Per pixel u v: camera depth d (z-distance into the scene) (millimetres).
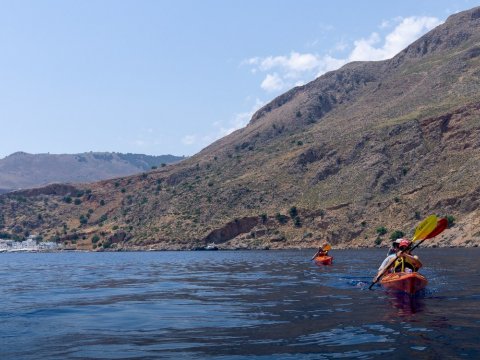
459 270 29906
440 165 107000
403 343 10562
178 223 130125
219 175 153500
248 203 125875
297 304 16406
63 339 11688
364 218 104875
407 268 20516
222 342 11062
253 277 28984
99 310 16094
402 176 110500
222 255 78188
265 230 115250
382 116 147750
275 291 20578
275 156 148250
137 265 51031
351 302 16547
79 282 28516
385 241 96188
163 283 26578
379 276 20797
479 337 10977
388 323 12734
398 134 120125
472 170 98812
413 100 148750
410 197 102938
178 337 11695
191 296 19688
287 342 10898
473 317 13359
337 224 106438
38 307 16984
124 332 12398
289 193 123500
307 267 36969
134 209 152375
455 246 81938
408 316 13680
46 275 36500
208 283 25766
